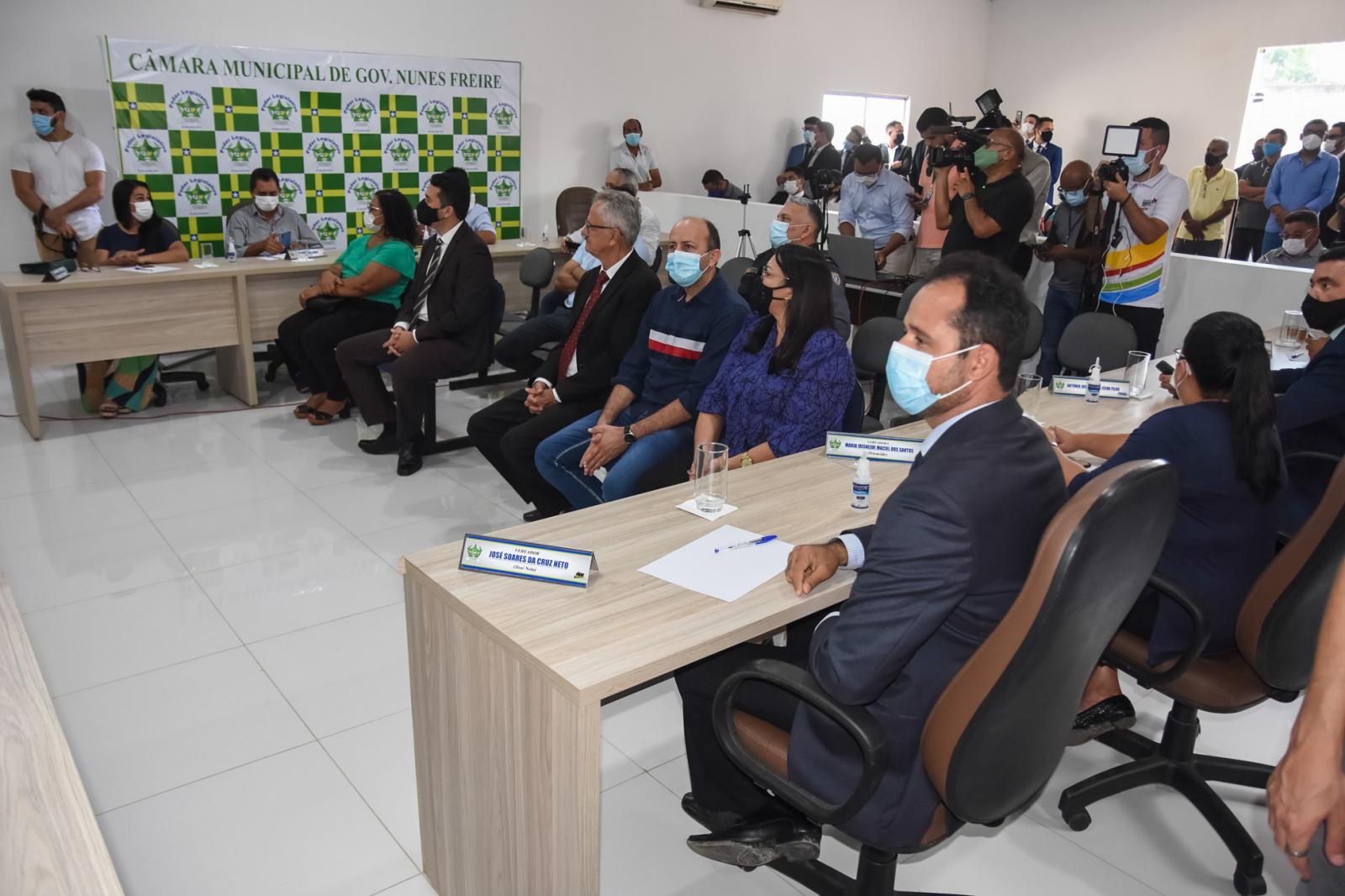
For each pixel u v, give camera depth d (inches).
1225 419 72.0
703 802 74.2
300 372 201.6
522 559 64.4
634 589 63.2
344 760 88.4
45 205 219.1
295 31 262.7
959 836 80.4
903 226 246.5
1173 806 84.8
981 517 48.8
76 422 183.9
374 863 75.9
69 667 101.6
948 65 426.0
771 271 96.3
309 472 161.6
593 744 53.4
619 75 329.4
